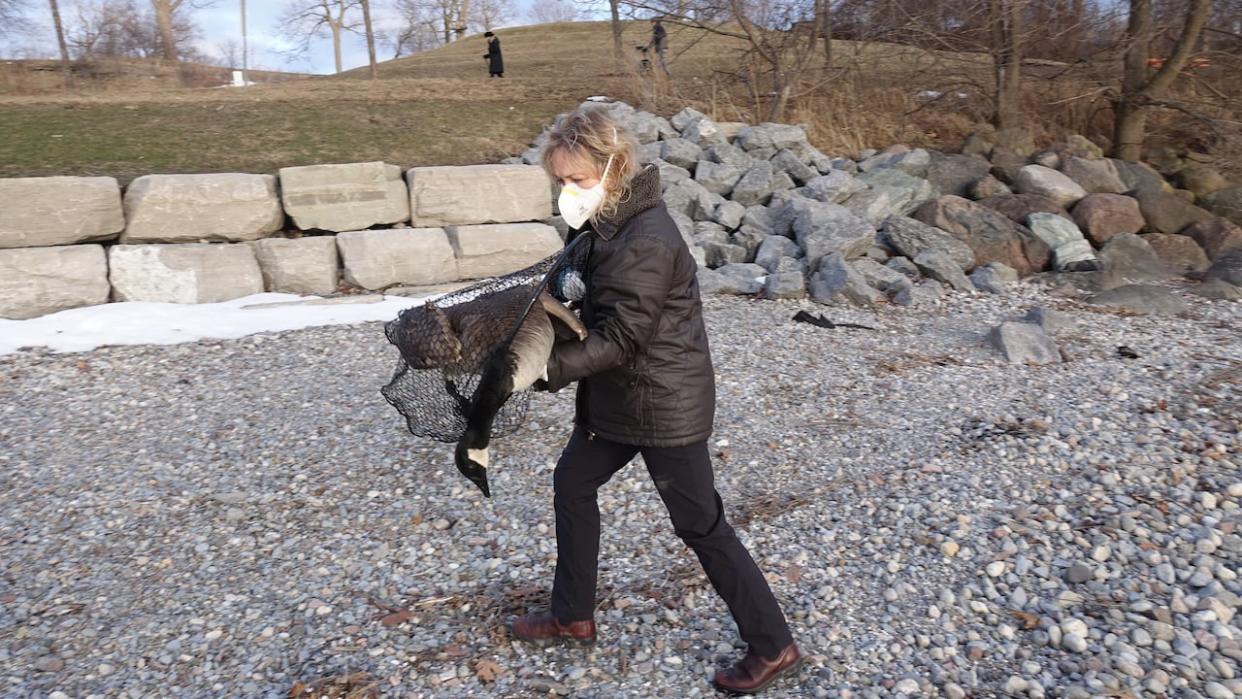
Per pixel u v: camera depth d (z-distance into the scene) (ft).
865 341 26.30
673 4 48.42
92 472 17.30
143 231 29.58
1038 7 46.60
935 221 37.29
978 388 21.58
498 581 13.58
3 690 11.08
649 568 13.85
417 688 11.09
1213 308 31.45
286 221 32.32
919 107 48.14
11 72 83.71
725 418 19.93
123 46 131.44
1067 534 14.17
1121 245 37.17
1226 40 48.75
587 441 10.75
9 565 13.98
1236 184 44.75
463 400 9.85
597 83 53.21
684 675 11.37
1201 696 10.66
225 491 16.51
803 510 15.58
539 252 32.83
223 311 27.91
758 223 36.50
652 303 9.31
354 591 13.38
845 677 11.25
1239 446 16.94
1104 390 20.89
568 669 11.48
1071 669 11.25
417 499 16.22
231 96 47.93
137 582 13.61
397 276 31.04
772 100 47.57
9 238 27.58
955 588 13.14
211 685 11.25
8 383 22.09
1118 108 46.65
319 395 21.42
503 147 41.16
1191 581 12.84
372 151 39.32
